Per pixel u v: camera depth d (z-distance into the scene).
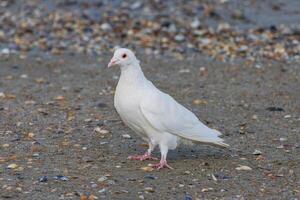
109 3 26.19
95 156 11.20
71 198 9.34
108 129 12.89
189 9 25.55
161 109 10.31
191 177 10.23
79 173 10.33
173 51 20.23
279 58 19.44
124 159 11.04
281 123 13.51
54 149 11.58
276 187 9.90
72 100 15.07
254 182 10.09
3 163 10.78
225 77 17.48
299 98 15.49
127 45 20.89
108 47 20.72
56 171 10.41
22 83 16.66
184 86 16.56
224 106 14.81
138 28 22.58
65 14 24.44
